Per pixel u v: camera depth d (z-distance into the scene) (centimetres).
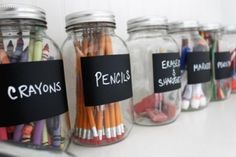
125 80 37
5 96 27
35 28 31
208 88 55
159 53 43
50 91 30
